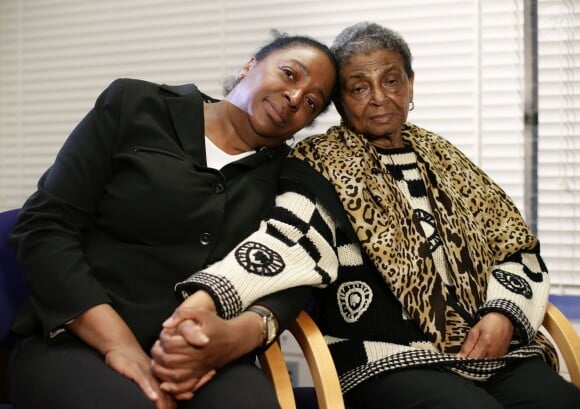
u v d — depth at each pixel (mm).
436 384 1366
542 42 2160
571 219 2168
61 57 2584
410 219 1565
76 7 2559
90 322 1261
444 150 1759
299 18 2326
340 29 2287
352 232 1536
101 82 2541
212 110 1590
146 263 1399
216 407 1145
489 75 2191
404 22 2240
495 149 2201
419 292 1499
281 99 1517
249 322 1283
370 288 1544
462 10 2193
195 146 1482
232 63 2393
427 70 2230
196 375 1169
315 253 1484
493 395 1467
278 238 1448
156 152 1443
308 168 1595
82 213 1411
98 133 1446
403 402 1364
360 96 1646
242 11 2375
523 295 1572
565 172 2162
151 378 1172
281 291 1391
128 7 2498
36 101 2625
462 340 1495
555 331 1591
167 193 1399
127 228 1405
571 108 2148
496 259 1675
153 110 1498
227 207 1473
